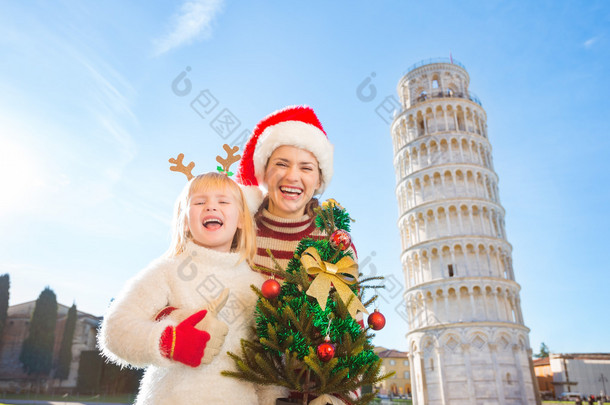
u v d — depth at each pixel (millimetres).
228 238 3361
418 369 52906
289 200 4297
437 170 59062
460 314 51562
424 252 56594
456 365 49281
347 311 2908
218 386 2797
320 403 2775
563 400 79875
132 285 2998
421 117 65062
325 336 2771
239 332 3080
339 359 2754
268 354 2850
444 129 62219
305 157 4309
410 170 62875
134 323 2686
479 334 49719
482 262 54219
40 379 69438
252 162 4742
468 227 55750
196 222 3271
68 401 59625
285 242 4332
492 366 48500
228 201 3379
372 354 2934
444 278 53031
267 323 2824
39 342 71062
